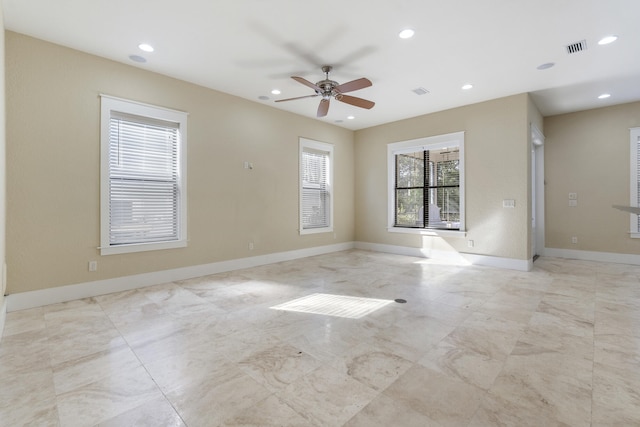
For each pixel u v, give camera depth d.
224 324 2.68
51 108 3.19
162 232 4.04
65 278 3.28
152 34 3.06
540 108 5.34
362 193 6.84
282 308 3.08
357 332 2.52
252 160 5.00
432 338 2.40
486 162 5.00
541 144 5.69
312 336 2.44
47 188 3.17
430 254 5.77
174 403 1.63
